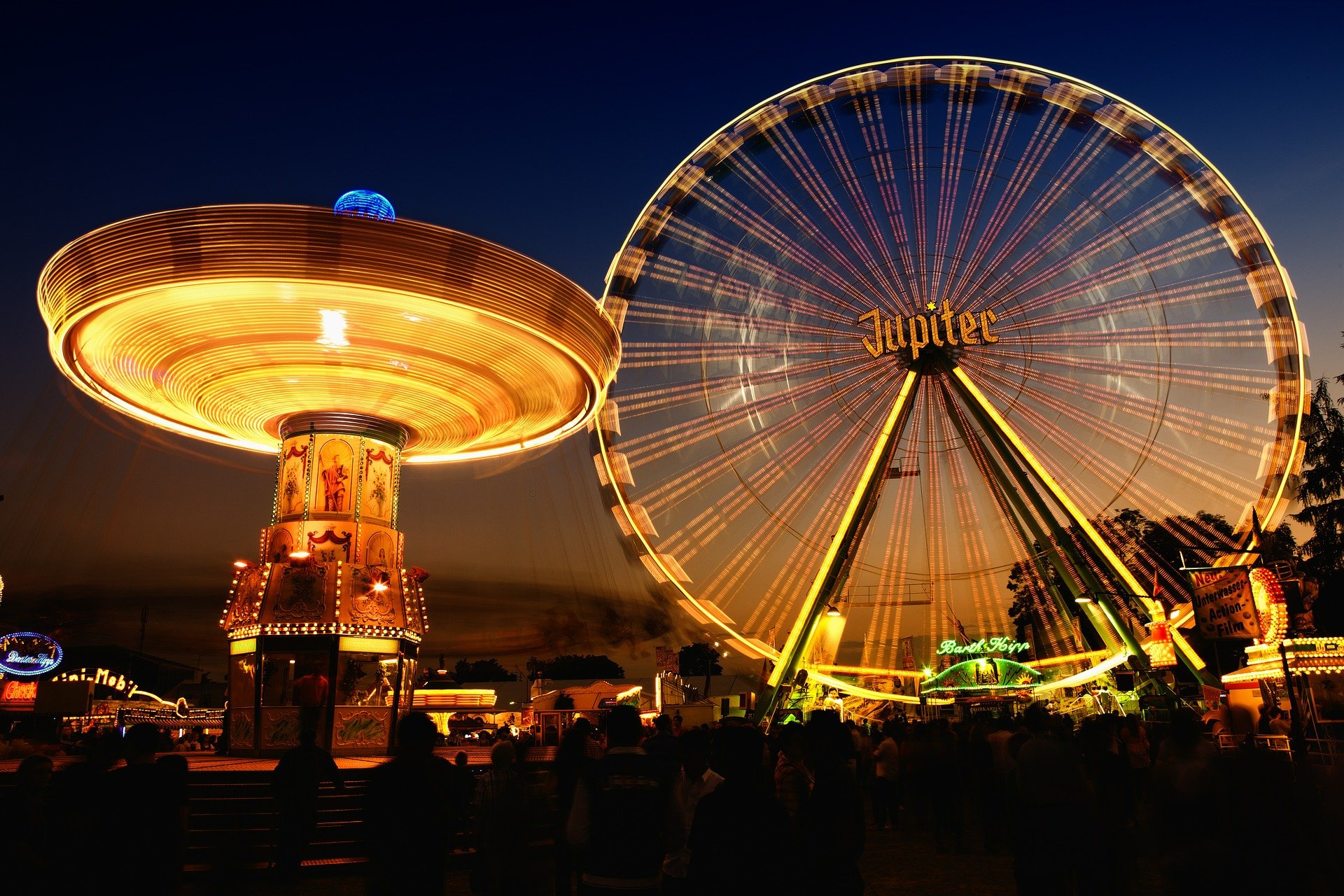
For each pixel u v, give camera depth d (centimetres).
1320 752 1390
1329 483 3309
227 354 1653
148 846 561
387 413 1927
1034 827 630
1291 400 2416
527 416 2025
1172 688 2456
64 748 1900
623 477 2481
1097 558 2484
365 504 1903
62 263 1478
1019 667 2770
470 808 1142
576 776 668
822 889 530
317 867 1045
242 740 1786
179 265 1395
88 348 1625
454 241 1449
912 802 1329
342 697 1775
